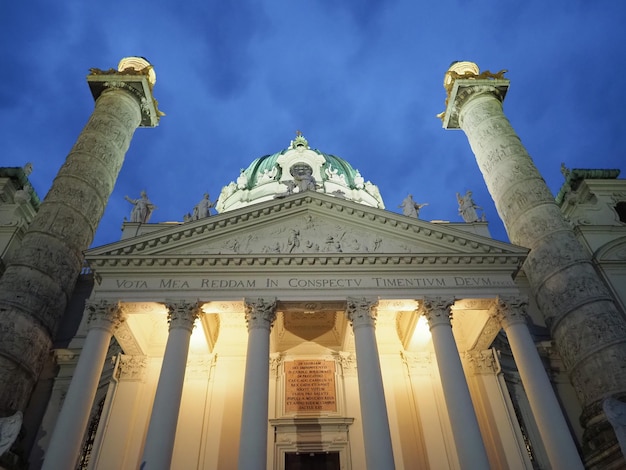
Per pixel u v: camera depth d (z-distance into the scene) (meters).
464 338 23.66
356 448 21.02
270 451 20.77
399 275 20.39
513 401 23.33
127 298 19.00
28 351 19.73
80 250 23.39
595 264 26.47
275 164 46.22
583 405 20.70
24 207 28.62
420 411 21.92
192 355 23.03
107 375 23.08
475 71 34.06
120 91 30.03
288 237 21.39
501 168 27.53
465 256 20.69
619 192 30.12
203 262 19.94
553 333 22.61
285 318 24.09
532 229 24.64
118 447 19.91
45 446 20.41
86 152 26.00
